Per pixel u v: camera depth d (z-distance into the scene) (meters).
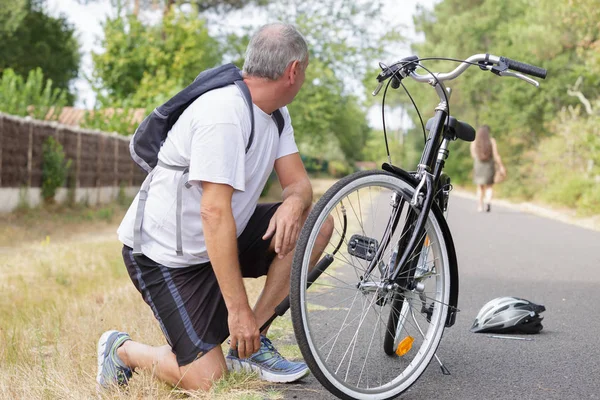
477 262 7.91
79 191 18.41
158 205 3.07
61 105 21.12
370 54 27.00
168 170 3.04
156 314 3.11
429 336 3.26
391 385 3.09
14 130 14.95
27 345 4.11
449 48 42.03
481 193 17.38
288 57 2.96
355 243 3.15
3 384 3.25
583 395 3.20
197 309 3.06
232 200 3.08
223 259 2.88
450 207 19.30
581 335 4.39
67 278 7.24
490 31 40.84
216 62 33.19
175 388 3.12
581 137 19.77
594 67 19.83
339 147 68.88
